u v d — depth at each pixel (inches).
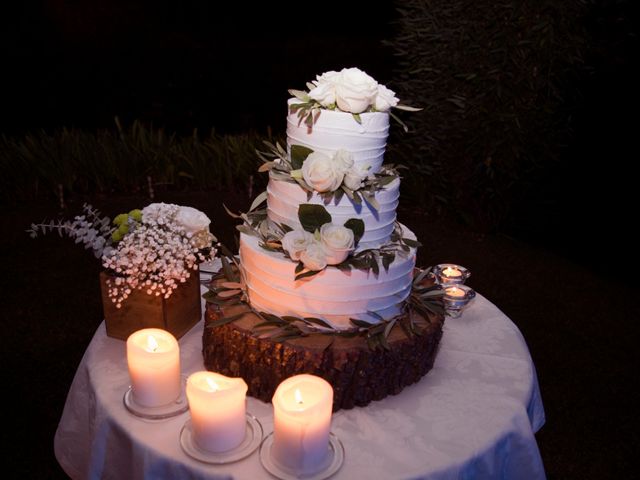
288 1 445.4
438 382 82.3
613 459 124.6
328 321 75.0
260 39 438.3
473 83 209.9
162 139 245.1
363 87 70.6
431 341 80.2
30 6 368.8
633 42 215.3
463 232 235.8
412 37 221.3
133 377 72.7
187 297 90.5
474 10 203.5
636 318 183.2
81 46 373.7
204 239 89.8
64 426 86.1
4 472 109.2
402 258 77.4
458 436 72.2
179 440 68.9
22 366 138.3
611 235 235.5
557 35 197.2
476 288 193.8
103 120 338.0
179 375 75.2
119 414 72.6
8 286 172.9
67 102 346.3
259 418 73.5
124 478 72.9
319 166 69.4
